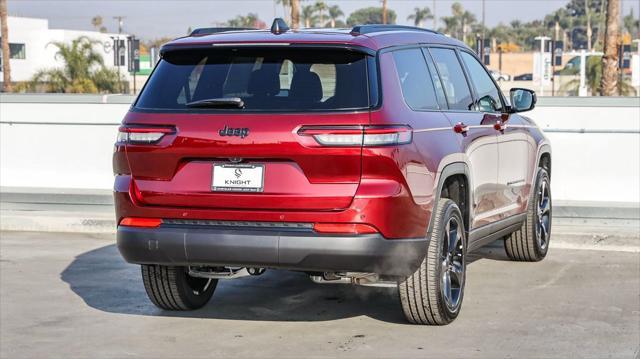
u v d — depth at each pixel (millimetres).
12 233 12000
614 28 29797
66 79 55781
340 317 7559
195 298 7754
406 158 6516
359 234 6371
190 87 6801
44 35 88000
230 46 6762
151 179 6781
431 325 7258
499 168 8445
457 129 7426
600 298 8180
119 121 13289
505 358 6375
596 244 10648
